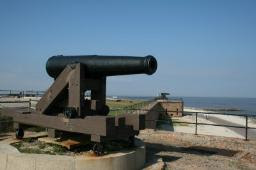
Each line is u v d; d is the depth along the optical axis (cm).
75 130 735
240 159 903
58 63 830
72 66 770
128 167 730
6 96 3150
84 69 768
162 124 3025
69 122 749
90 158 682
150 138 1188
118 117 721
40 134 942
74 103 762
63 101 828
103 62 745
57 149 768
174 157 916
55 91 805
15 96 3200
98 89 811
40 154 719
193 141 1116
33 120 845
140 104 2739
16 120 895
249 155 944
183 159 894
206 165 836
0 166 729
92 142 789
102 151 718
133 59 714
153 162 826
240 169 807
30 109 939
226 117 6041
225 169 804
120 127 726
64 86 785
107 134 684
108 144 809
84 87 769
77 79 756
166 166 817
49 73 871
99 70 756
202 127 3058
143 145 829
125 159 721
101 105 810
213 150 1005
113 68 736
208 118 5147
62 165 671
